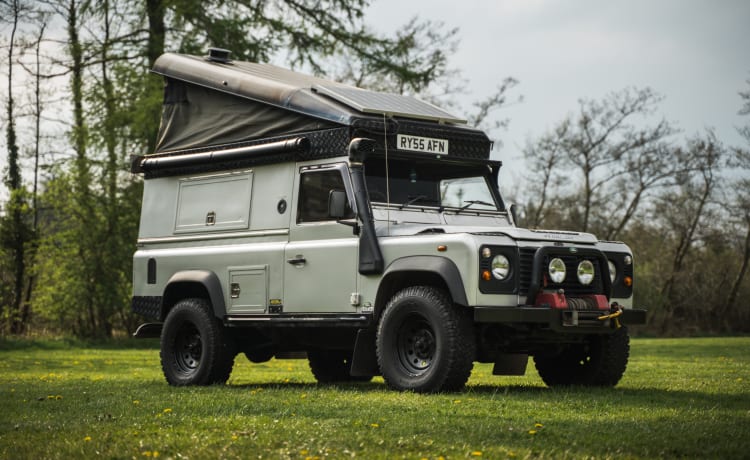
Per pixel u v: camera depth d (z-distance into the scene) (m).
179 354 10.40
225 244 10.05
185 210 10.56
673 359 16.34
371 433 5.66
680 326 46.47
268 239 9.60
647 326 45.94
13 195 29.28
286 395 8.25
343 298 8.80
